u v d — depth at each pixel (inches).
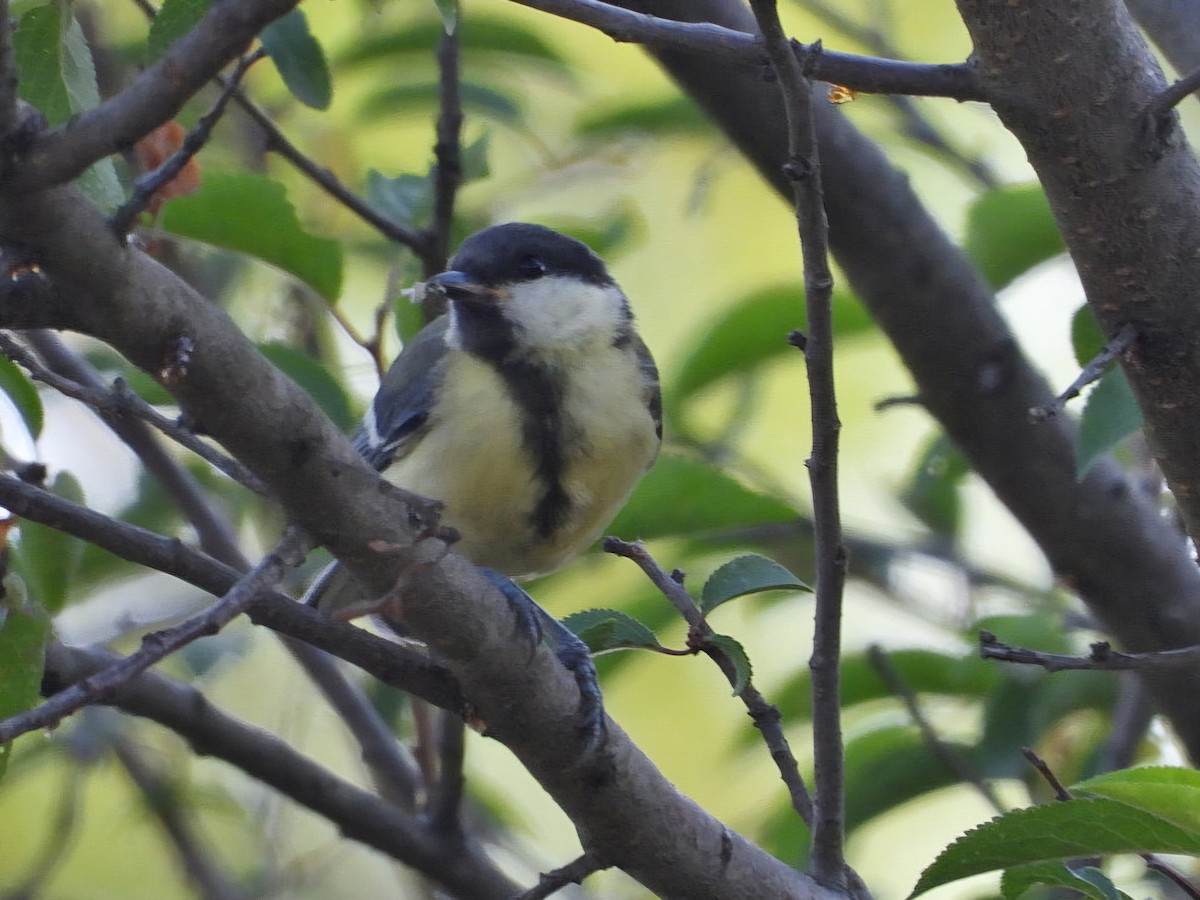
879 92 184.9
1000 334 274.8
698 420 345.1
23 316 135.5
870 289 278.5
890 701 291.4
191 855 329.1
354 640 185.9
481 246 268.1
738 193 455.2
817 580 192.2
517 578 273.7
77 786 332.2
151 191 134.0
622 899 323.3
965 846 173.6
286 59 236.4
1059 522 271.0
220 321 143.5
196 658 308.8
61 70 155.6
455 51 267.4
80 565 269.6
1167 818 161.0
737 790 410.0
